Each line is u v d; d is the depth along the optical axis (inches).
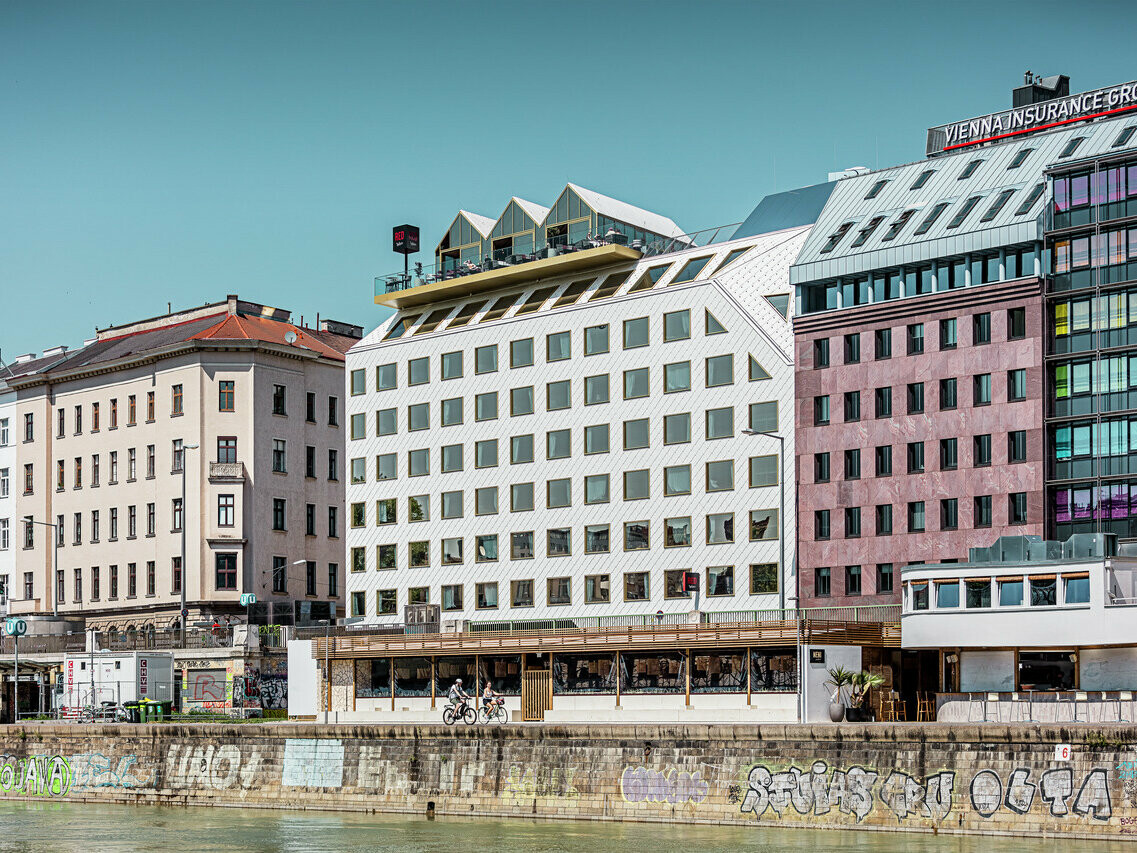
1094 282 3147.1
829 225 3624.5
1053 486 3166.8
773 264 3686.0
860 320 3430.1
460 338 4126.5
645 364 3772.1
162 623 4756.4
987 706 2605.8
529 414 3961.6
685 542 3644.2
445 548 4082.2
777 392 3540.8
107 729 3097.9
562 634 3139.8
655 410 3737.7
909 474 3324.3
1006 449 3201.3
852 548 3388.3
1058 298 3196.4
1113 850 1957.4
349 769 2770.7
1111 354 3115.2
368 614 4220.0
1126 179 3132.4
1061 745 2068.2
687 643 2935.5
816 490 3459.6
